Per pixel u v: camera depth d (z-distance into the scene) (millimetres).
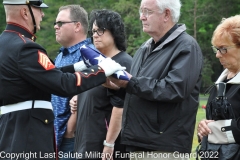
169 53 5762
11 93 5488
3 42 5570
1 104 5641
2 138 5570
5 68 5461
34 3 5684
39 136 5570
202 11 47938
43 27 47156
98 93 6758
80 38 7668
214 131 5539
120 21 6883
